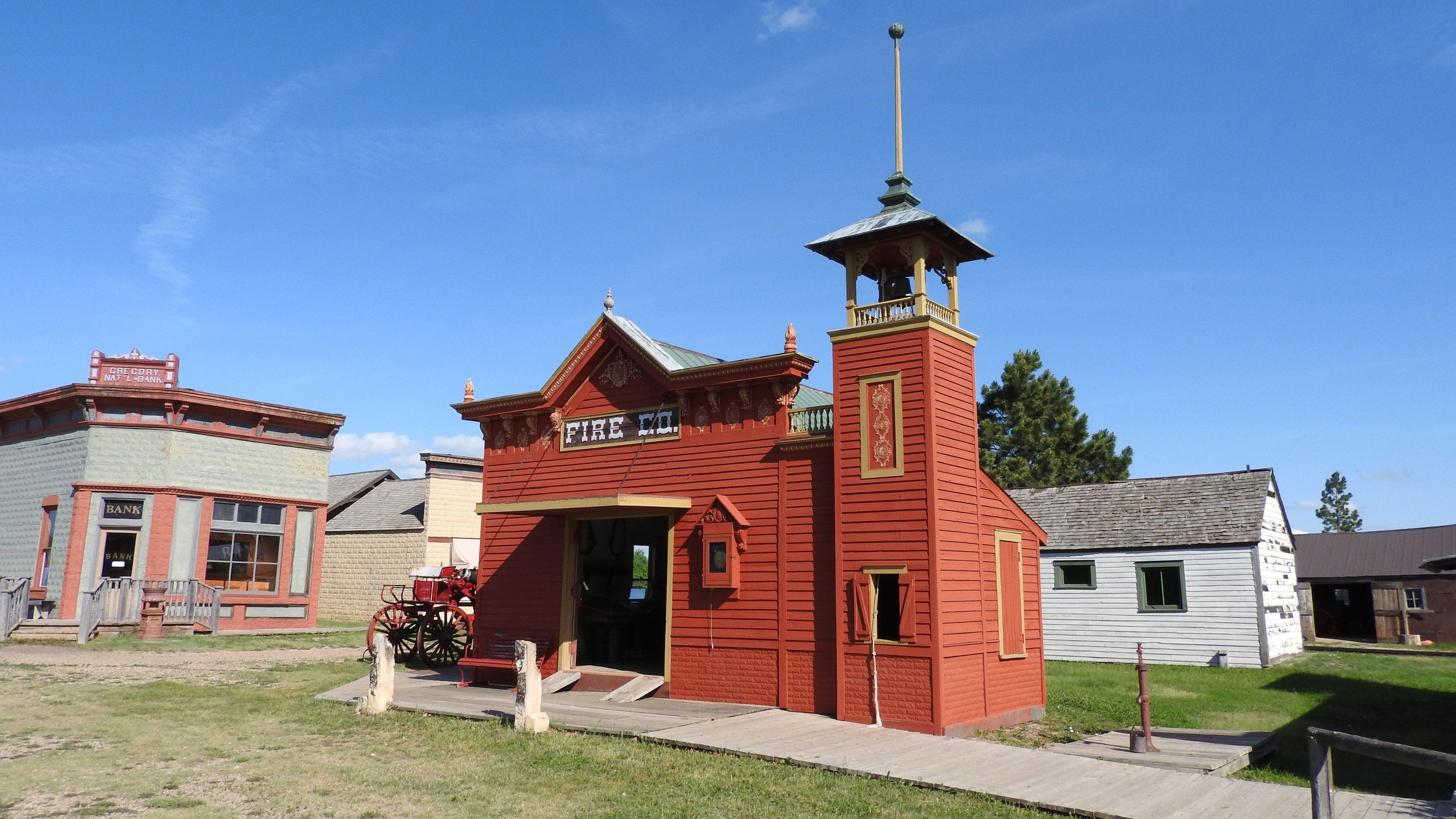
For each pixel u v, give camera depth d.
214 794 10.75
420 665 23.20
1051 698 20.14
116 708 15.84
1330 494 113.75
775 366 17.00
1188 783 11.11
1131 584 29.31
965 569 15.66
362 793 10.82
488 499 21.17
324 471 32.66
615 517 19.27
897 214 16.59
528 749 12.84
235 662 22.62
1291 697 20.56
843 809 10.19
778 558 16.69
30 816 9.79
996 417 51.75
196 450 29.41
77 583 27.59
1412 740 15.90
